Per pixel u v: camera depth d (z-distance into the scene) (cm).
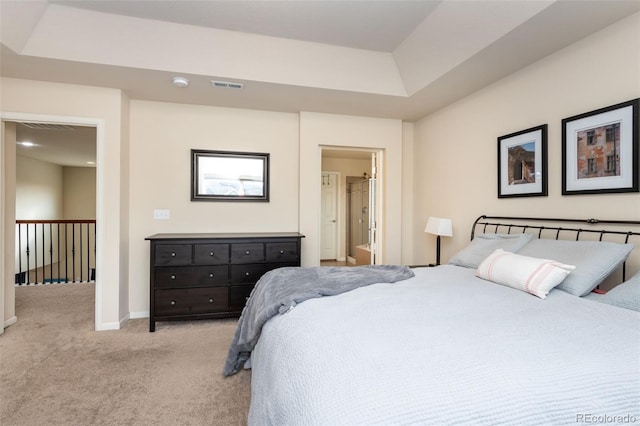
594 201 203
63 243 766
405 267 245
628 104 182
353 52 283
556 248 200
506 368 94
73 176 774
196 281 301
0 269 281
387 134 392
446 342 111
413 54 274
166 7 222
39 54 235
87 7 221
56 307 355
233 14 230
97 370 222
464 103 320
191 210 346
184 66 262
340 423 74
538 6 178
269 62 274
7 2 199
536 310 147
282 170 371
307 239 366
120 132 302
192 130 345
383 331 121
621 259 170
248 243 313
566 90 220
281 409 90
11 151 306
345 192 689
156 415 175
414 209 410
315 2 218
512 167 263
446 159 348
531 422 80
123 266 313
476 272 217
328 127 372
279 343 126
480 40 219
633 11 179
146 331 294
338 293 175
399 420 75
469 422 77
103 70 260
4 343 265
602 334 120
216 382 208
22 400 186
